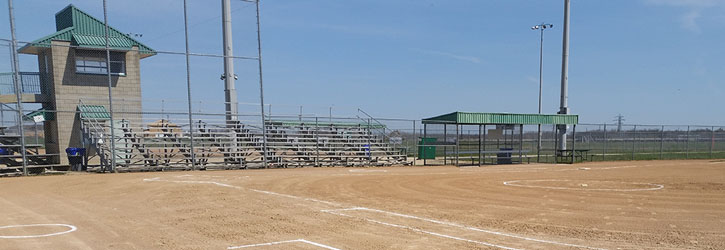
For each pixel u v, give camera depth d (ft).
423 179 57.31
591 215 32.48
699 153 125.39
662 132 117.70
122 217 30.25
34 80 71.67
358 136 96.37
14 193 41.50
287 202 37.32
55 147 72.49
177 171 67.46
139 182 49.96
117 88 76.43
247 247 22.72
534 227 28.27
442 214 32.63
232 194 41.37
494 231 27.07
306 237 25.00
